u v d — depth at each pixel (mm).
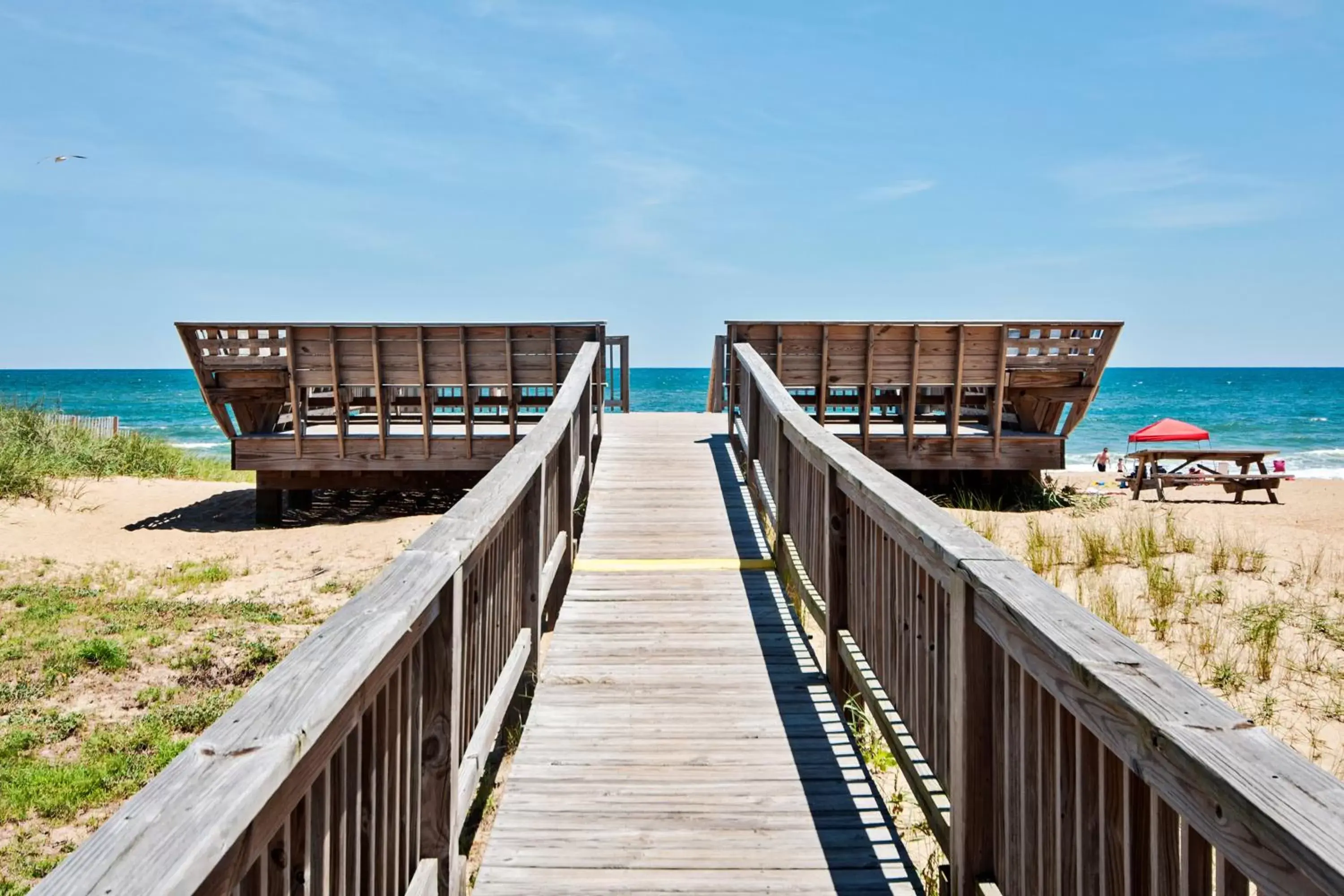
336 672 1518
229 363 10008
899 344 9734
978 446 10094
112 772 4383
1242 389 88375
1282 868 1091
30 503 11234
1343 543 8047
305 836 1511
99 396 76938
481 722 3020
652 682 4371
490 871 2777
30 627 6566
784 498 5973
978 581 2111
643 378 122750
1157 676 1480
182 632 6570
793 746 3682
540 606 4297
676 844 2934
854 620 3965
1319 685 4625
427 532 2523
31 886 3482
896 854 2885
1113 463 26062
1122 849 1611
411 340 9867
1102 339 9828
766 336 9828
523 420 12703
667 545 6805
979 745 2338
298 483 10578
